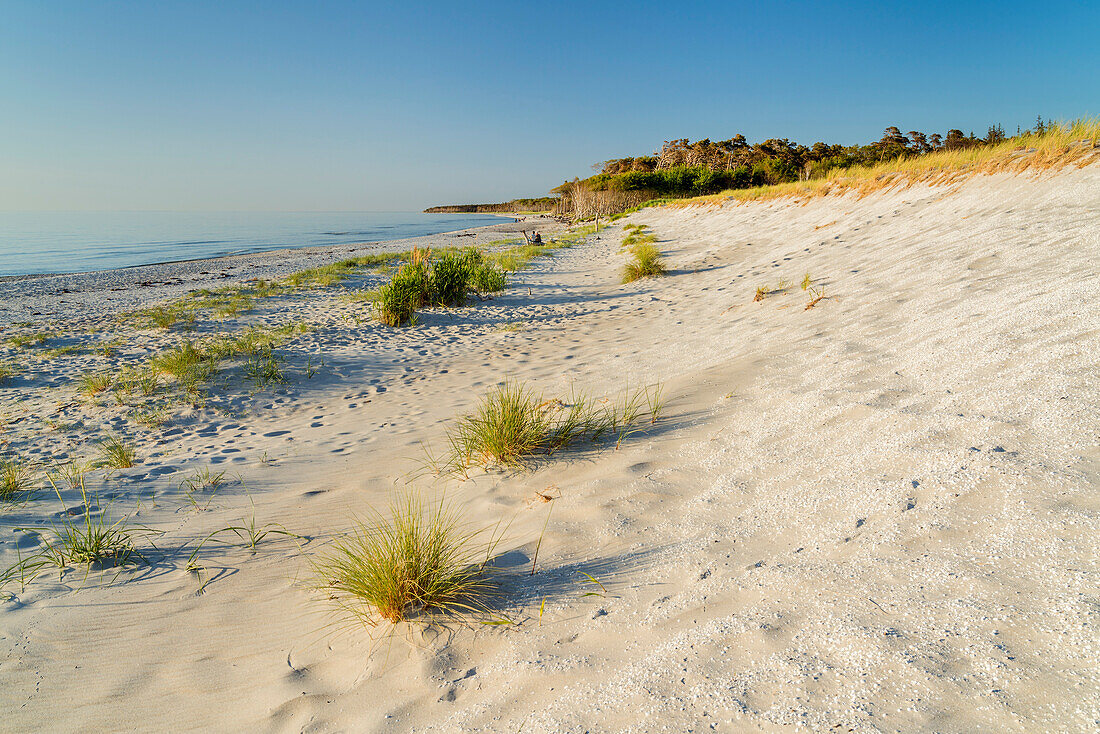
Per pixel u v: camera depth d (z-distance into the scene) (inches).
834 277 284.4
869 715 50.9
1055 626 54.4
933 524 75.3
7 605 102.1
